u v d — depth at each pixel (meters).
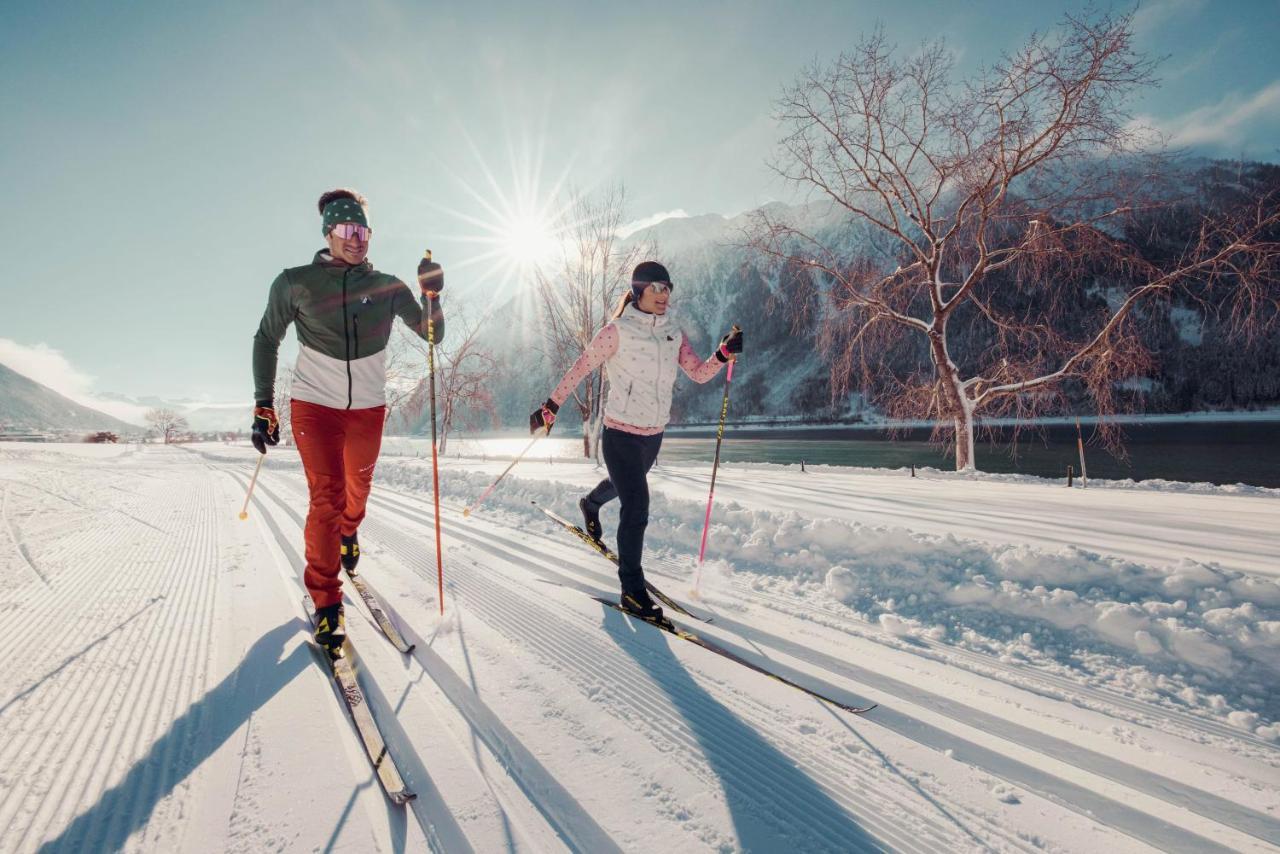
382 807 1.27
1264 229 10.99
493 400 30.12
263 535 4.63
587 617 2.56
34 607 2.73
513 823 1.22
